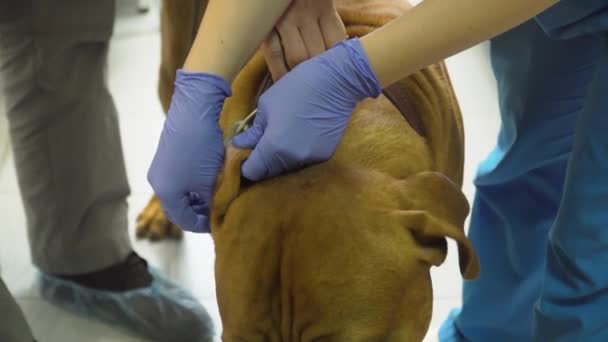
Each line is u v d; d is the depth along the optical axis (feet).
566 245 3.71
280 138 3.28
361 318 3.09
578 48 4.17
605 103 3.50
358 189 3.25
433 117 3.85
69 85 5.42
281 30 3.64
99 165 5.88
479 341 5.59
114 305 6.30
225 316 3.27
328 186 3.24
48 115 5.56
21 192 6.07
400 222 3.17
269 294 3.17
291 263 3.10
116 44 9.98
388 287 3.11
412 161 3.56
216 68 3.42
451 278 6.64
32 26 5.10
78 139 5.70
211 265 6.87
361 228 3.13
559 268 3.83
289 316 3.13
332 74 3.32
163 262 6.90
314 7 3.68
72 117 5.60
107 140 5.88
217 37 3.40
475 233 5.31
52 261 6.27
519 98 4.56
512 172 4.81
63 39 5.18
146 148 8.21
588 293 3.72
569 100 4.37
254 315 3.19
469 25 3.14
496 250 5.22
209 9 3.50
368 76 3.33
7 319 4.72
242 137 3.51
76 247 6.12
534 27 4.29
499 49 4.66
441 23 3.16
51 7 5.00
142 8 10.43
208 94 3.41
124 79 9.35
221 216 3.36
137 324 6.26
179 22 5.16
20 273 6.82
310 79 3.33
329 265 3.07
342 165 3.40
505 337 5.45
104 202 6.04
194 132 3.40
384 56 3.29
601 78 3.53
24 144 5.75
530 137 4.59
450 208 3.33
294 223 3.14
